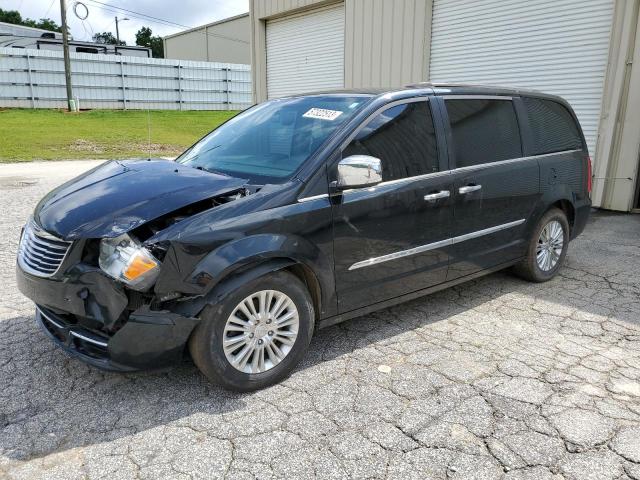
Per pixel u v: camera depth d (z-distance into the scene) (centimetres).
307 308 316
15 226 707
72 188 328
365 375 321
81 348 284
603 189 798
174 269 267
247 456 247
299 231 304
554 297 452
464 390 304
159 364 275
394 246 352
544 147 468
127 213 277
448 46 988
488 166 411
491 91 434
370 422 273
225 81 3244
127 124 2388
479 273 425
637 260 558
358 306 346
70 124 2289
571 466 239
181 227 273
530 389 304
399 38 1062
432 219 372
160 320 268
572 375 320
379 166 308
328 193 318
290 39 1378
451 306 432
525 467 239
